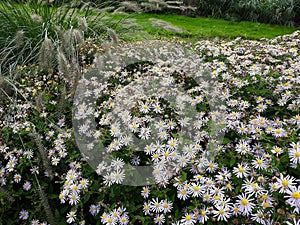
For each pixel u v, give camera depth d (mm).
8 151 840
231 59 981
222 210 565
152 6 1651
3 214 736
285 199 560
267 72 897
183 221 587
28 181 778
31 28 1305
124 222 613
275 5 2514
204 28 2197
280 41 1199
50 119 897
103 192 667
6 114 924
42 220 727
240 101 836
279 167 612
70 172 699
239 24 2398
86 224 699
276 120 729
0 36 1326
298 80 817
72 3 1433
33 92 965
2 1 1383
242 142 698
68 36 1091
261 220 537
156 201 637
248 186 573
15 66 1159
